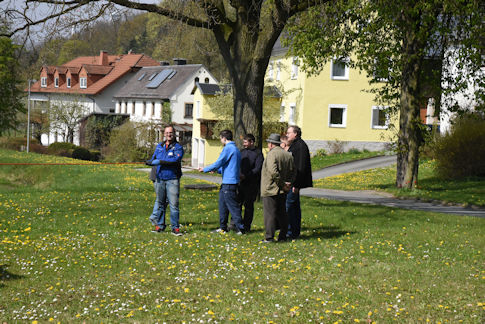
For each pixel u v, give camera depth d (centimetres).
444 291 728
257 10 1562
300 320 613
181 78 6875
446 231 1232
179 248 996
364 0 2044
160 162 1125
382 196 2245
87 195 2048
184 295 712
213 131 4888
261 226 1264
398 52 2338
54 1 1509
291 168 1034
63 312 644
